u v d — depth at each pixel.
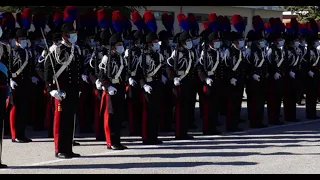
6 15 9.84
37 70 8.64
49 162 8.20
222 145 9.71
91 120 10.91
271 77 11.92
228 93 11.07
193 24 10.20
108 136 9.23
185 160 8.45
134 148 9.37
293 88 12.44
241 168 7.94
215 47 10.52
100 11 9.54
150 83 9.57
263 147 9.55
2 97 7.60
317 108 15.05
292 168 7.99
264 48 11.58
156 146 9.55
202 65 10.44
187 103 10.19
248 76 11.55
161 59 9.63
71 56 8.23
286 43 12.32
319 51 12.87
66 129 8.45
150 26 9.73
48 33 9.94
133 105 10.45
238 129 11.35
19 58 9.59
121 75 9.09
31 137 10.37
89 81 10.29
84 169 7.77
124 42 9.60
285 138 10.46
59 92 8.09
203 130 10.83
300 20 19.36
